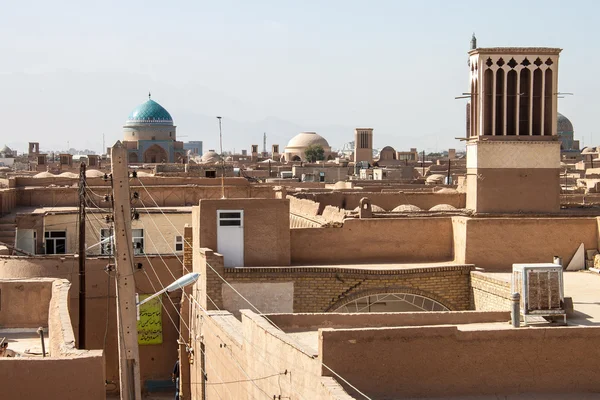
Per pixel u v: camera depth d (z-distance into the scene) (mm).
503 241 21031
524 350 11969
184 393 22016
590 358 12086
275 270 19844
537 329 12016
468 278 20484
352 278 20016
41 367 11453
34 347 16844
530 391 11953
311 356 11562
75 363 11516
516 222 21062
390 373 11570
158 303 24812
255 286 19750
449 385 11758
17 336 17922
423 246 21812
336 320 14750
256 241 20844
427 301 20312
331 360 11375
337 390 10461
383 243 21656
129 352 13062
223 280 19594
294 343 12367
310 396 11414
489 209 26156
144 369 24672
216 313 18344
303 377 11734
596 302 16984
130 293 13078
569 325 14516
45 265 23922
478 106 26391
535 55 26250
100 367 11594
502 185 26219
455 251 21641
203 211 20672
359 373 11461
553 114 26422
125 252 13047
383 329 11586
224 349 16359
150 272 24812
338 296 19969
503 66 26219
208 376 18344
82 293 19375
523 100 26500
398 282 20094
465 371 11812
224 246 20734
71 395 11484
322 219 26562
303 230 21438
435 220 21891
